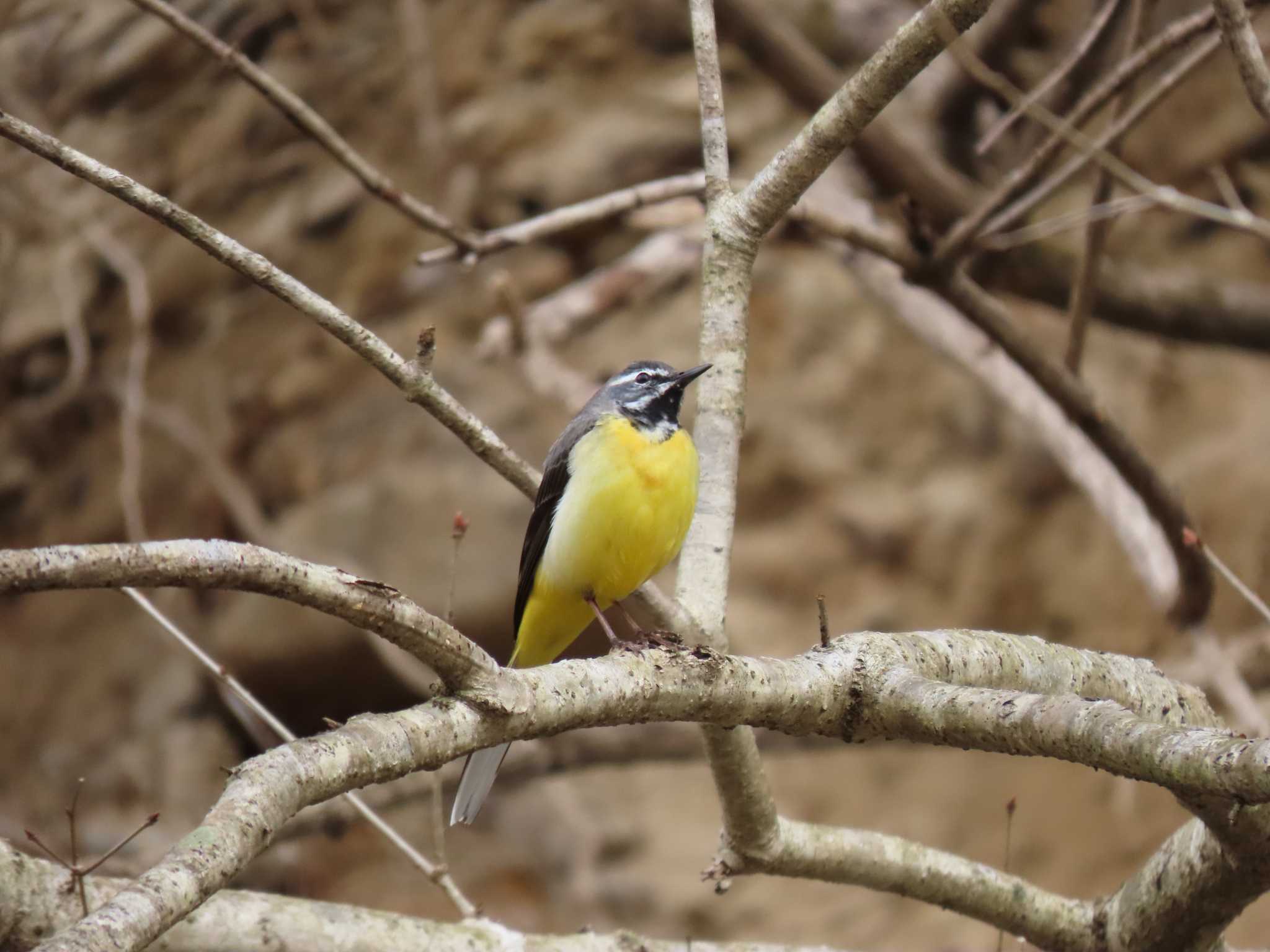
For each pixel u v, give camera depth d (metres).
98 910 3.18
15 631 17.16
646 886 15.40
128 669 16.44
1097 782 15.09
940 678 4.89
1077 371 9.05
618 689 4.38
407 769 3.91
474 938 5.63
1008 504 15.71
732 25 10.93
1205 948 5.59
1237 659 10.40
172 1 16.58
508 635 15.38
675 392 7.29
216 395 16.95
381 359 5.05
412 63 16.53
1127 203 8.28
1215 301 11.30
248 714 11.74
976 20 5.48
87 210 16.16
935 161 11.01
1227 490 14.86
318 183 17.03
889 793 15.45
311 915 5.41
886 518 15.77
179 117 16.86
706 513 5.78
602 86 16.78
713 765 5.54
